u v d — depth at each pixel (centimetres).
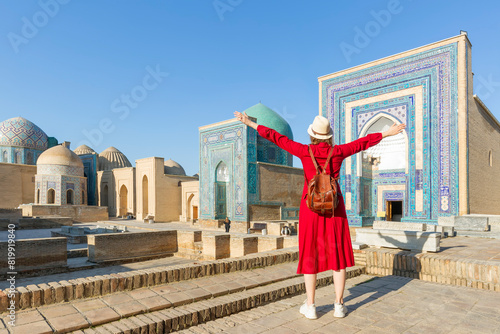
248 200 2003
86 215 2750
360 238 498
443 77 1135
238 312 274
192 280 328
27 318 222
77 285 263
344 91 1391
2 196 2953
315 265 238
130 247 1219
